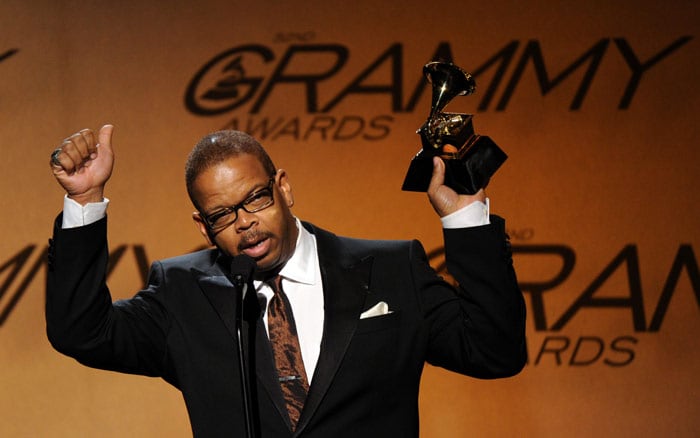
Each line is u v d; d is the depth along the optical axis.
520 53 15.09
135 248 15.18
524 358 6.40
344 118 15.21
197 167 6.20
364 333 6.43
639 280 14.76
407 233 15.12
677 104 14.90
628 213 14.85
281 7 15.35
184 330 6.58
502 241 6.20
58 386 15.24
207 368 6.45
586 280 14.81
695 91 14.88
